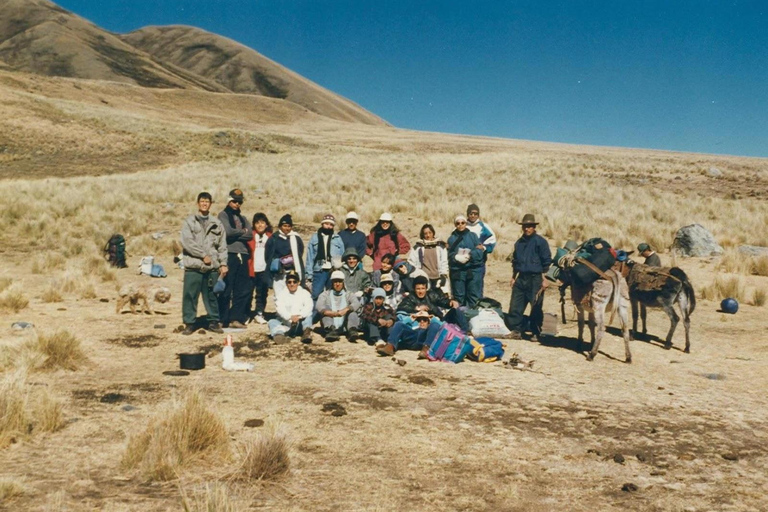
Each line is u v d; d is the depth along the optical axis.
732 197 32.34
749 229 22.92
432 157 57.44
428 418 6.33
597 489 4.79
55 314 11.27
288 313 10.17
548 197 30.30
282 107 145.62
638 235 22.20
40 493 4.16
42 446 5.12
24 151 54.91
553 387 7.82
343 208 26.28
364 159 55.34
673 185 37.12
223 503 3.87
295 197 29.80
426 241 10.57
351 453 5.29
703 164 52.97
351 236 10.79
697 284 15.52
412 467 5.04
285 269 10.91
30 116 64.38
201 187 31.41
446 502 4.39
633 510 4.42
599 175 41.25
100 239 20.16
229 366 8.02
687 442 5.99
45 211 23.84
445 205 25.69
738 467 5.38
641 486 4.88
